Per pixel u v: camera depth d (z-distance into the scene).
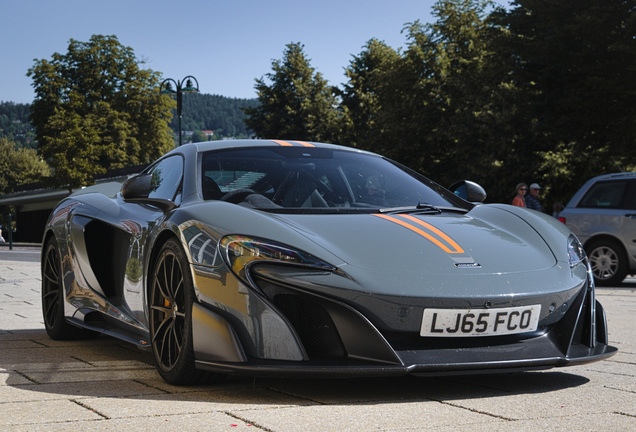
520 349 2.83
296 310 2.73
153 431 2.14
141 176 3.56
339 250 2.82
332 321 2.69
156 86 54.06
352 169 3.83
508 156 24.69
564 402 2.63
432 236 3.05
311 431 2.15
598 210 10.38
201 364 2.75
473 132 26.48
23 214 46.66
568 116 19.97
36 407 2.47
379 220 3.18
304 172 3.65
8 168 86.88
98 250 4.11
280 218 3.07
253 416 2.34
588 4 19.11
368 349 2.65
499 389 2.88
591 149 22.28
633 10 18.14
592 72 18.95
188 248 2.90
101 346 4.21
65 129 39.28
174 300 3.00
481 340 2.80
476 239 3.11
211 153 3.74
